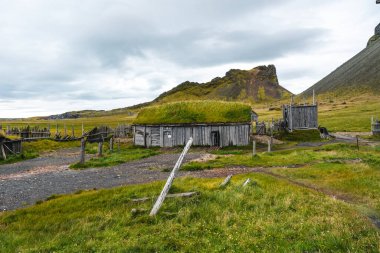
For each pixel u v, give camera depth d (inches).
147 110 2018.9
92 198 657.6
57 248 426.0
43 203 660.1
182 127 1800.0
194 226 476.7
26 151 1752.0
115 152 1608.0
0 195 769.6
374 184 700.7
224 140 1753.2
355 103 5137.8
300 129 2032.5
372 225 458.9
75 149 1921.8
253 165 1051.3
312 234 423.8
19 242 458.3
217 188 671.1
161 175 951.0
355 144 1470.2
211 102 1956.2
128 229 475.5
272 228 448.5
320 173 850.8
